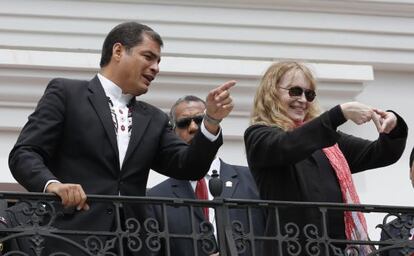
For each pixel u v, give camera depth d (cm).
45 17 2947
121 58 2194
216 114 2114
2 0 2939
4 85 2888
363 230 2202
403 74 3083
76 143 2148
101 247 2089
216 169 2423
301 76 2231
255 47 3006
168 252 2114
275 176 2183
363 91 3044
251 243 2144
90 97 2173
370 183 2962
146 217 2152
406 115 3052
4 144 2888
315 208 2166
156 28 2977
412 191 2977
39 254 2067
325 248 2148
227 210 2155
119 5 2980
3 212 2103
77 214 2116
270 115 2214
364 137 3005
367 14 3069
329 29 3041
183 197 2383
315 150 2127
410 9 3086
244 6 3014
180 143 2183
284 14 3030
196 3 3000
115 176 2145
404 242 2189
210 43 2991
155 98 2925
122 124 2172
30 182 2088
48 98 2161
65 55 2911
